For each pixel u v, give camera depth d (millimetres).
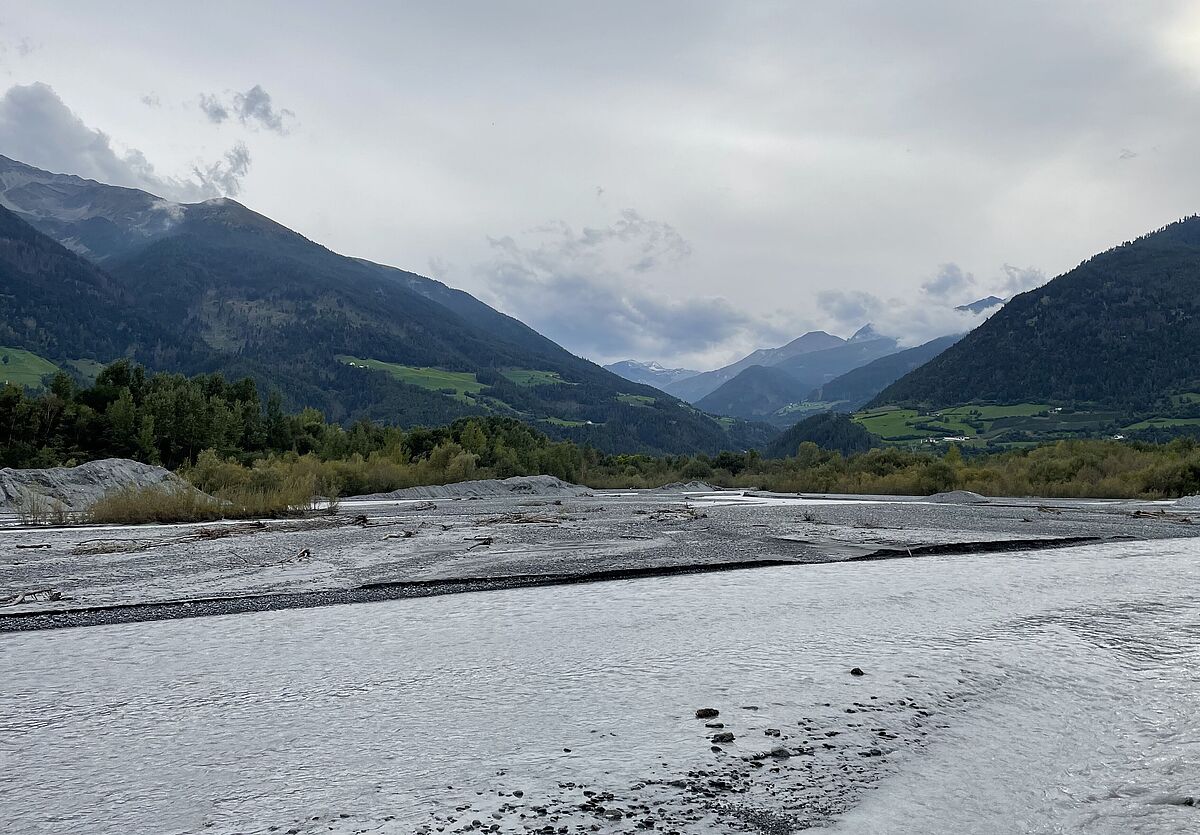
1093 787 5777
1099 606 13078
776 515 36062
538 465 93312
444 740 6816
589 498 63594
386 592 15039
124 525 32031
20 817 5328
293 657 9914
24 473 42375
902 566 18547
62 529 29641
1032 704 7750
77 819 5305
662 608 13133
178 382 76500
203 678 8938
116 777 6039
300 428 84750
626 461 119375
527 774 6027
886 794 5625
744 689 8273
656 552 21062
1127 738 6809
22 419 58906
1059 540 23906
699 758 6324
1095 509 41438
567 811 5352
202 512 34938
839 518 33656
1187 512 38500
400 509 43625
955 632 11047
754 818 5227
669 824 5141
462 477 73500
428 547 22266
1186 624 11531
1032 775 5992
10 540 24922
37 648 10570
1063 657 9547
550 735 6914
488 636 11047
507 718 7398
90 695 8281
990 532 26703
